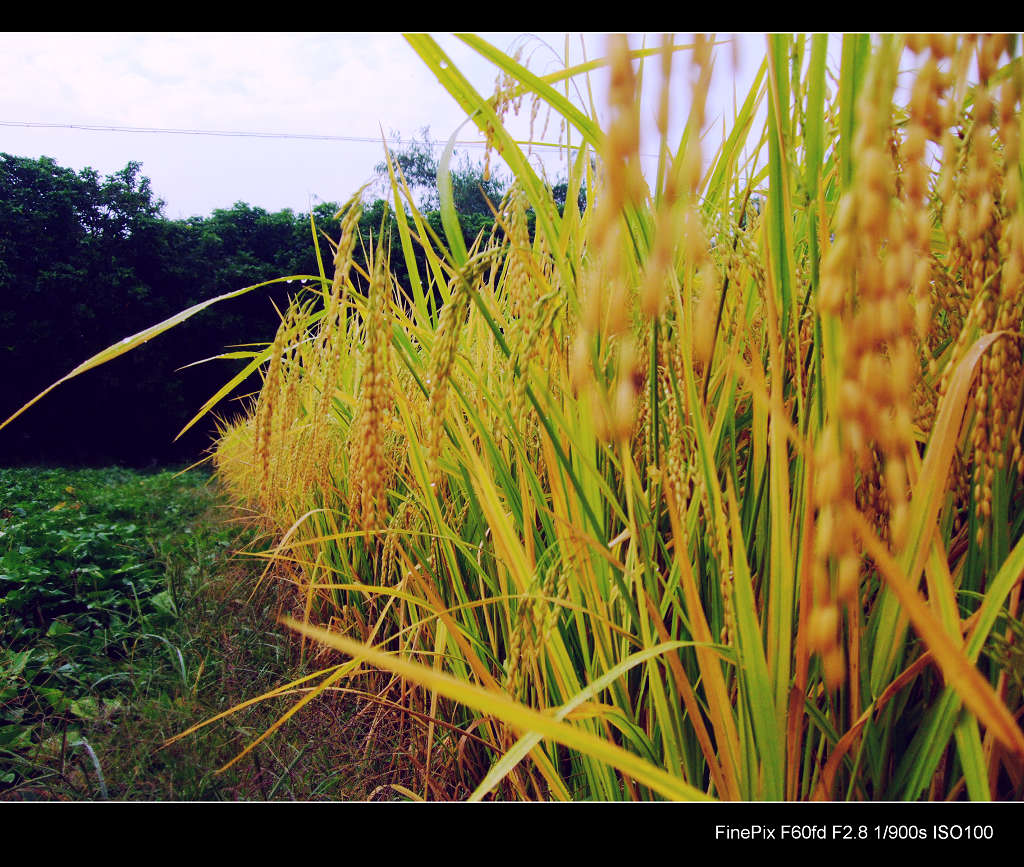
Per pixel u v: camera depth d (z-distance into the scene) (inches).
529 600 34.8
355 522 54.4
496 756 58.6
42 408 848.9
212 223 1005.8
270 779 67.9
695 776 38.7
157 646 114.5
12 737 83.0
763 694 28.9
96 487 436.1
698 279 38.7
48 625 128.2
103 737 78.2
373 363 35.7
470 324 71.3
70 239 880.9
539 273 41.1
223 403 787.4
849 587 14.1
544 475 57.4
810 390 35.6
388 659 22.0
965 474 33.0
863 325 13.8
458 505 72.0
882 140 14.3
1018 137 18.6
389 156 44.8
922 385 30.2
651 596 36.1
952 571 39.4
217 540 223.1
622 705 39.8
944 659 16.5
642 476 45.6
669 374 32.1
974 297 24.6
